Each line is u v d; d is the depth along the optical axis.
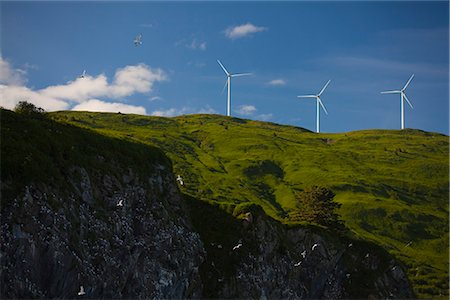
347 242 108.75
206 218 91.19
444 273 159.38
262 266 88.56
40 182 59.75
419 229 192.62
